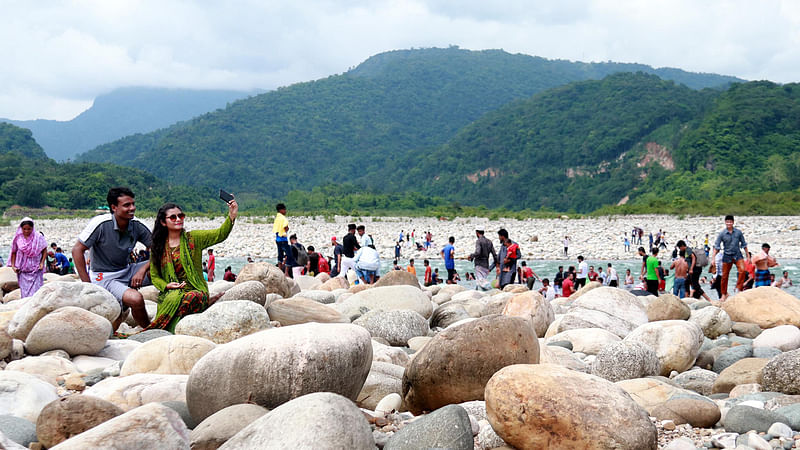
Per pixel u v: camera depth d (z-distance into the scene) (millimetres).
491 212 87125
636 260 36000
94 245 7535
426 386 4852
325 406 3326
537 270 31250
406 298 9305
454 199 169375
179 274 7258
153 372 5281
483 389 4758
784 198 77125
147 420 3188
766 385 5352
